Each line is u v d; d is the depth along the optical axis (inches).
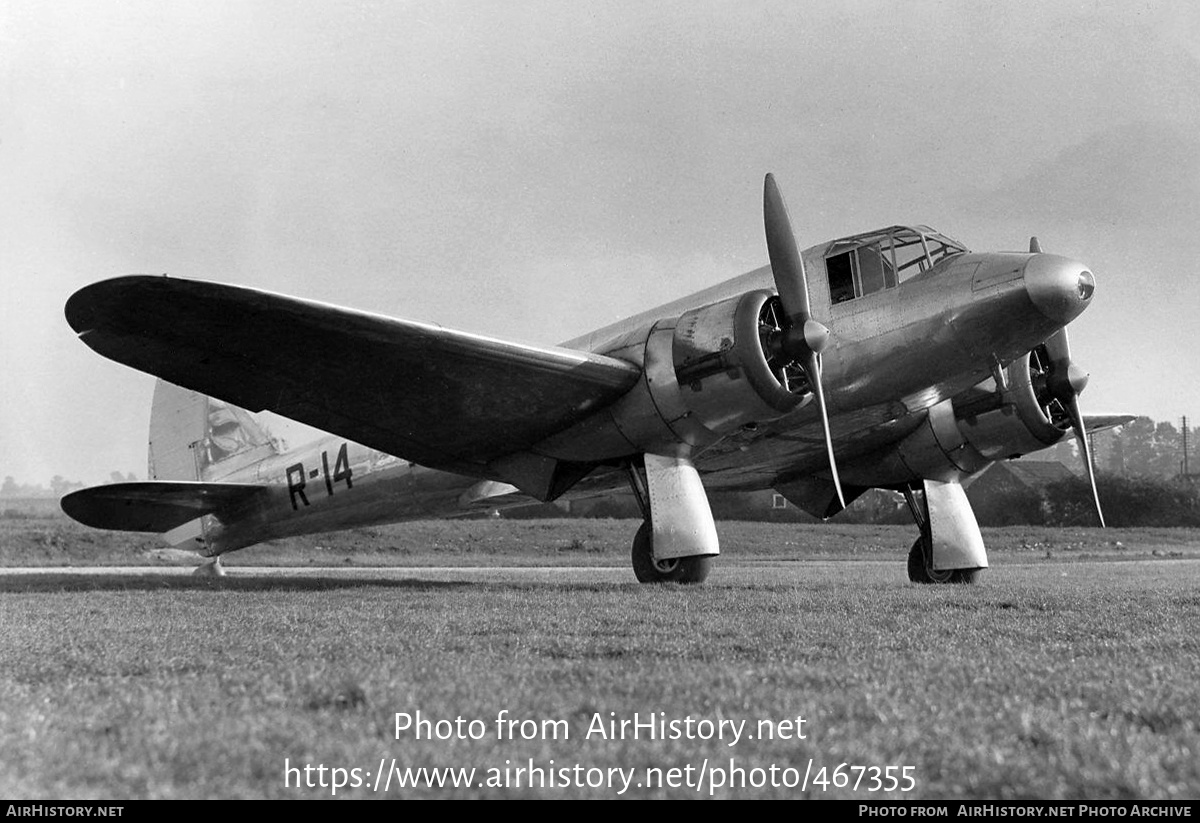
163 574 639.1
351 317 333.7
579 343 454.9
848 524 1441.9
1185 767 86.3
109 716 104.9
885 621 207.2
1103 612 229.5
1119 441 3169.3
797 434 449.7
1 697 115.7
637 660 147.4
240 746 90.0
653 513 395.9
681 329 386.0
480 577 575.5
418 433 421.1
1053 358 466.3
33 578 537.6
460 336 352.8
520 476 443.2
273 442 625.3
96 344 343.0
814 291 426.3
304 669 137.2
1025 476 1593.3
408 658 150.3
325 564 916.6
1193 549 1139.9
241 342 348.2
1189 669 141.0
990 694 119.0
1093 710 111.1
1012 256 395.9
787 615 221.8
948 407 480.1
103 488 550.6
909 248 418.0
